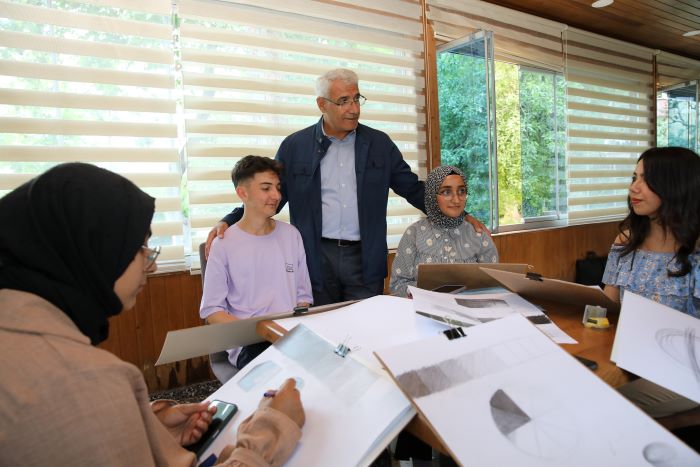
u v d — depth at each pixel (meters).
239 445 0.63
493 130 2.99
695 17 3.79
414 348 0.71
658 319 0.82
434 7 2.91
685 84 4.86
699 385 0.67
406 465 1.45
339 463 0.61
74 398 0.48
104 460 0.48
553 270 3.69
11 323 0.51
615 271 1.47
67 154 1.92
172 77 2.11
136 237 0.62
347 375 0.76
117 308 0.61
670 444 0.54
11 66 1.79
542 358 0.69
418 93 2.89
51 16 1.85
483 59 2.96
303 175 1.98
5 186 1.83
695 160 1.27
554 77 3.81
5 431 0.46
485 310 1.00
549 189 3.84
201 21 2.19
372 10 2.66
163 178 2.12
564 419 0.58
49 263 0.56
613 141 4.21
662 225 1.32
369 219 2.00
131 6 1.99
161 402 0.84
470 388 0.63
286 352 0.88
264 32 2.36
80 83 1.94
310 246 1.98
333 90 1.84
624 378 0.72
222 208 2.30
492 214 3.11
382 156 2.03
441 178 1.73
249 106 2.31
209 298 1.53
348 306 1.08
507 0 3.33
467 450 0.54
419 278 1.22
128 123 2.03
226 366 1.46
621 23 3.90
